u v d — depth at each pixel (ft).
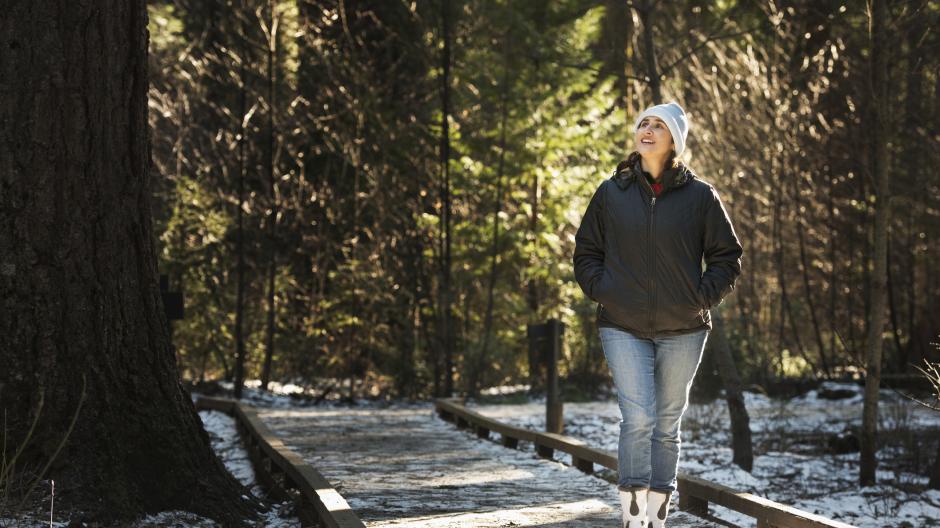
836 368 72.84
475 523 18.42
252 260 65.67
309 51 67.05
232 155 70.49
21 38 17.72
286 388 62.13
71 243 17.93
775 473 34.78
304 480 19.62
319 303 61.52
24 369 17.35
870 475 32.60
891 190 65.41
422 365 62.75
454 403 44.09
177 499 18.51
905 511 27.91
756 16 70.13
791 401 58.59
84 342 17.93
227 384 59.47
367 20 67.21
